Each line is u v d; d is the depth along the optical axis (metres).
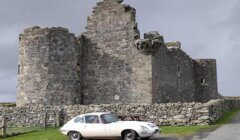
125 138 22.03
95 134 22.91
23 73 38.09
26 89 37.66
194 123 28.67
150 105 30.14
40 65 37.41
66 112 33.03
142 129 21.80
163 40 40.56
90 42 39.66
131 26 38.06
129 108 30.77
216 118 31.27
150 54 36.94
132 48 37.78
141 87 36.97
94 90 38.88
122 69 37.97
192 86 51.19
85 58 39.59
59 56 37.66
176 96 43.50
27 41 38.25
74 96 38.12
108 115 23.73
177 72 44.56
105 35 39.12
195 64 54.00
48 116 33.28
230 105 42.53
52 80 37.12
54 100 36.91
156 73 37.88
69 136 24.30
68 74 37.94
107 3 39.38
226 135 22.80
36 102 37.03
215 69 55.84
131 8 38.75
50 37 37.59
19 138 25.91
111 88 38.25
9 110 34.59
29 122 33.81
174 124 29.14
